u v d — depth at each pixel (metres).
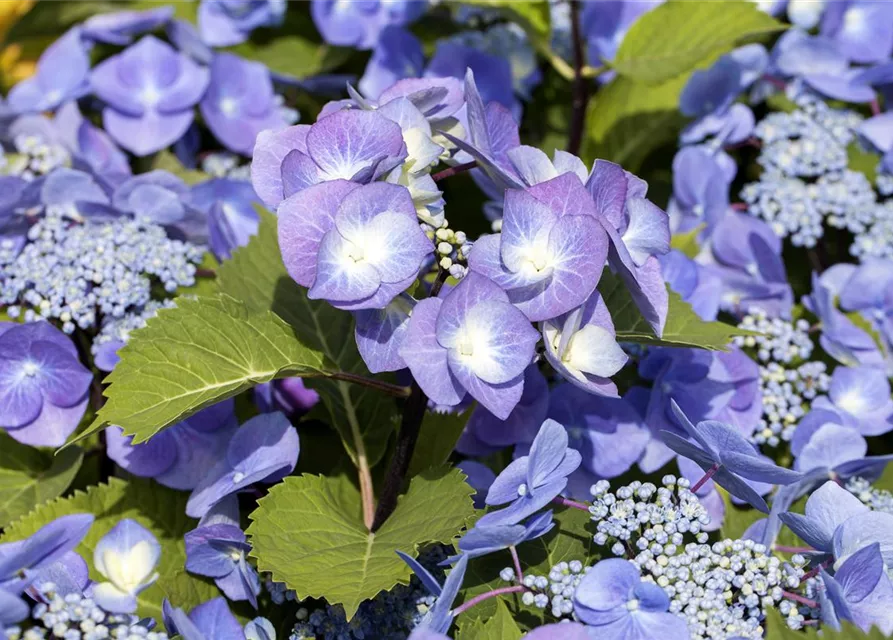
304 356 0.63
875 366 0.70
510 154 0.59
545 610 0.61
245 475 0.63
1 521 0.67
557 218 0.58
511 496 0.59
